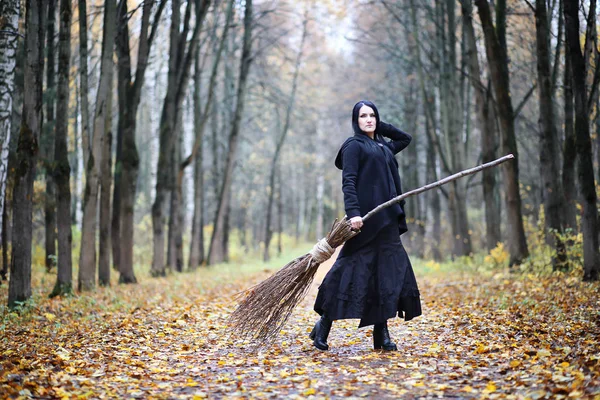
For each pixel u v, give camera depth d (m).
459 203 20.09
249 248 45.06
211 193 42.38
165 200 18.53
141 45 14.95
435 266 18.42
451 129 20.11
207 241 34.97
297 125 43.47
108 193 14.33
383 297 5.44
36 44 9.01
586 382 3.91
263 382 4.58
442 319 7.79
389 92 29.64
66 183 11.55
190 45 17.88
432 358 5.27
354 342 6.23
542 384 4.10
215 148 28.03
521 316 7.32
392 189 5.68
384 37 28.20
